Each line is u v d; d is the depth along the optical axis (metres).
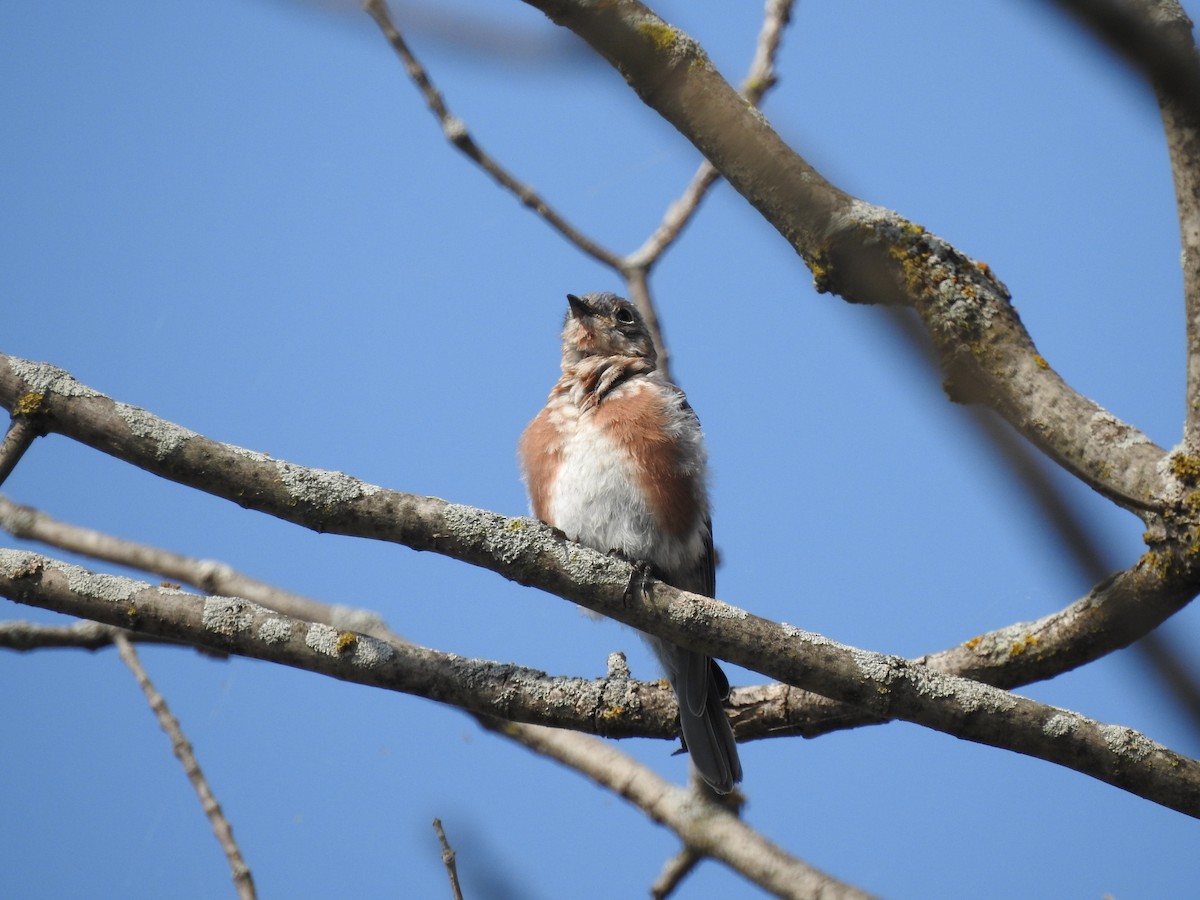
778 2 10.72
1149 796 7.46
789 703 9.54
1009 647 8.77
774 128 6.75
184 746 9.09
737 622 7.89
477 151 11.11
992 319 6.84
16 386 7.54
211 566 10.94
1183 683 3.13
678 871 9.19
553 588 8.03
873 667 7.71
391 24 10.49
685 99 6.66
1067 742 7.50
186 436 7.61
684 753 9.47
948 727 7.68
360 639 8.41
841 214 6.74
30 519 11.31
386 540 7.89
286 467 7.71
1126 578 7.80
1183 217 6.70
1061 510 2.83
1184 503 6.96
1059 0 3.02
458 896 7.95
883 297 6.84
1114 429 6.96
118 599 8.09
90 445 7.60
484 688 8.69
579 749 9.82
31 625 9.85
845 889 8.71
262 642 8.26
